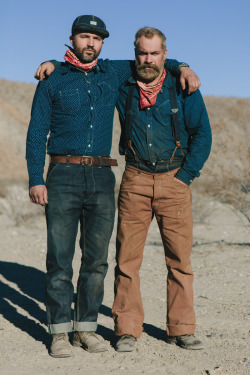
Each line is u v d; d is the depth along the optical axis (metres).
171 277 4.29
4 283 6.60
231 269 7.24
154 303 5.69
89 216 4.08
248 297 5.94
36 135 3.95
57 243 4.01
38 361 3.96
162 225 4.22
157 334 4.61
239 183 9.77
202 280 6.73
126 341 4.16
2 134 31.27
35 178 3.95
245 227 11.09
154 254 8.55
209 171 9.92
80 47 3.88
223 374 3.74
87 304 4.12
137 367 3.85
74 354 4.08
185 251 4.23
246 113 10.14
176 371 3.79
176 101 4.04
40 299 5.87
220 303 5.70
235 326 4.89
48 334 4.60
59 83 3.92
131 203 4.19
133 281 4.25
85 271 4.12
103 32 3.88
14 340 4.43
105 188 4.05
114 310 4.27
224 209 13.45
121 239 4.24
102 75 4.02
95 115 3.96
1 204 13.62
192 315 4.28
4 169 27.39
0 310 5.38
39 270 7.40
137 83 4.01
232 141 9.88
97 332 4.62
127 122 4.09
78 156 3.98
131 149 4.13
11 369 3.80
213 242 9.51
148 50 3.89
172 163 4.14
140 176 4.16
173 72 4.09
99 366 3.86
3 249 8.73
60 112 3.94
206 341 4.44
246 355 4.14
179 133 4.06
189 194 4.21
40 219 12.37
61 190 3.98
